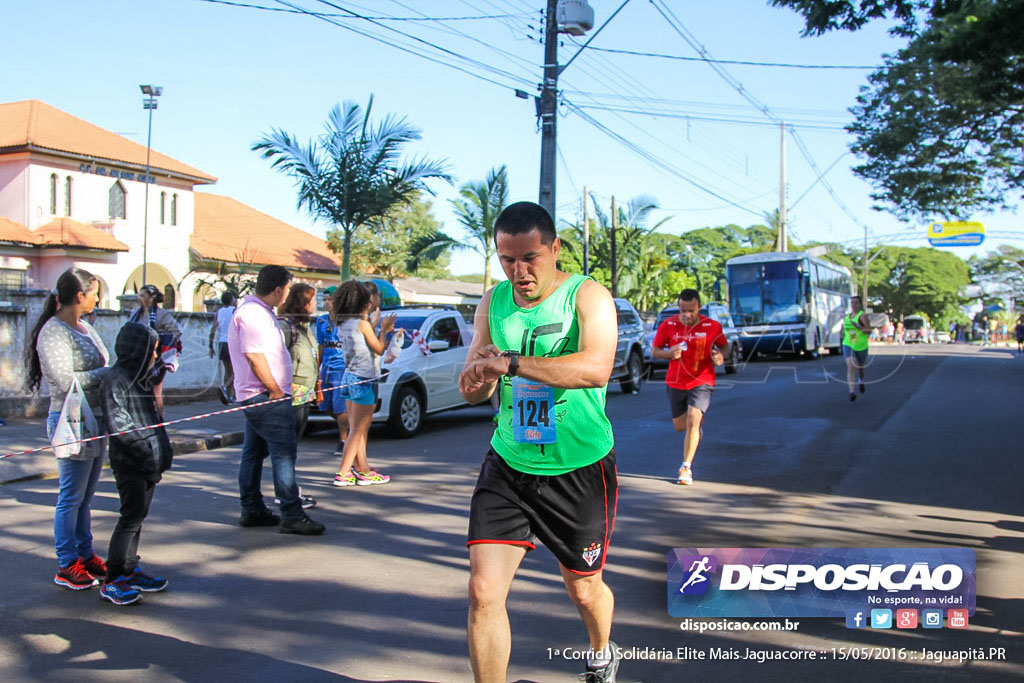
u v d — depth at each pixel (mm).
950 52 13500
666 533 6277
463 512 6992
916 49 18000
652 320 29000
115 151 28828
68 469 5031
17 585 5156
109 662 4039
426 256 25938
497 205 25859
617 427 12211
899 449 10125
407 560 5664
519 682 3809
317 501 7379
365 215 18531
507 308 3285
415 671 3936
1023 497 7492
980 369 24375
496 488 3184
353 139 18094
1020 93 14188
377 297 8094
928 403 15086
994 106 18375
